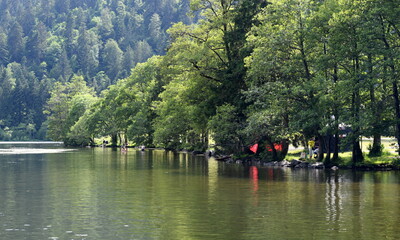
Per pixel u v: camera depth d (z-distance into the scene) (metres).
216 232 20.12
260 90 51.69
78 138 144.50
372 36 45.66
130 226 21.36
